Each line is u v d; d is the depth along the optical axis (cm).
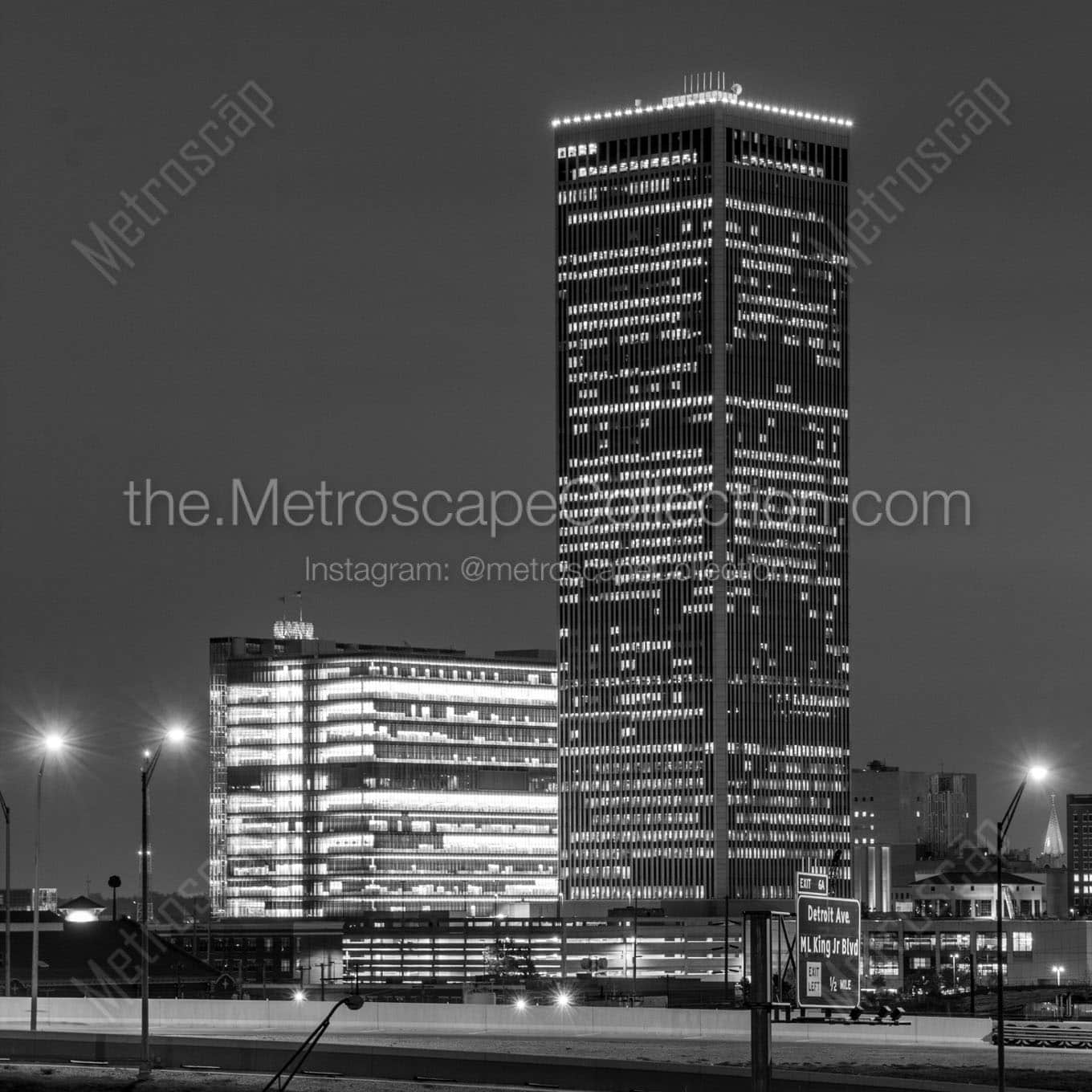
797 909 19500
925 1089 17362
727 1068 18112
